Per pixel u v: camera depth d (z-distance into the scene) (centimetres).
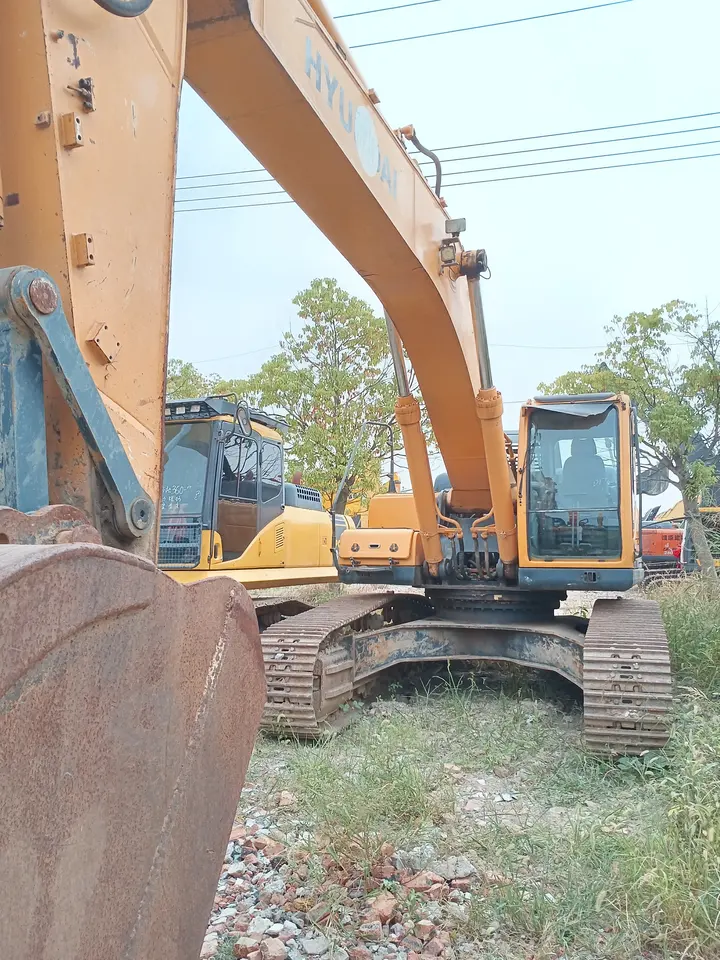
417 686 749
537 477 683
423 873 358
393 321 573
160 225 218
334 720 605
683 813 368
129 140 208
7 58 188
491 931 318
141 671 155
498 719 607
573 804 451
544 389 1977
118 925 147
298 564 920
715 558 1404
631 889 325
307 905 336
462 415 661
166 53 224
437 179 540
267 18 325
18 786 121
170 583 168
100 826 142
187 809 173
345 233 465
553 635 635
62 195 187
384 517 813
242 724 201
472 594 735
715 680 634
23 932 122
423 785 442
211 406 762
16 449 167
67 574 130
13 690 119
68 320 189
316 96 366
